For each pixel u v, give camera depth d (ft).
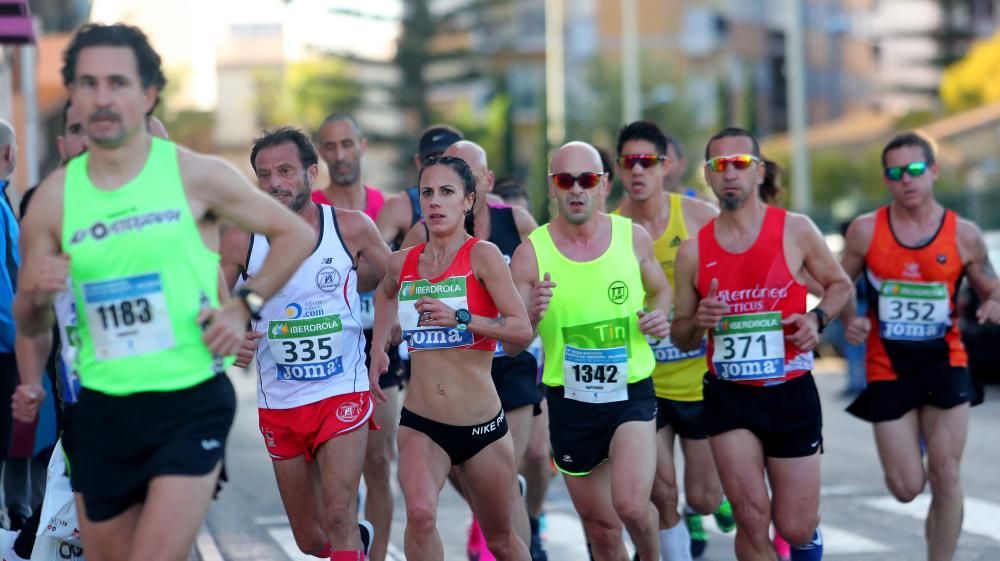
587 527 76.38
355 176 101.24
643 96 634.43
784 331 73.10
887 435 85.35
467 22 624.18
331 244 71.87
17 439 77.15
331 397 71.00
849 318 89.30
